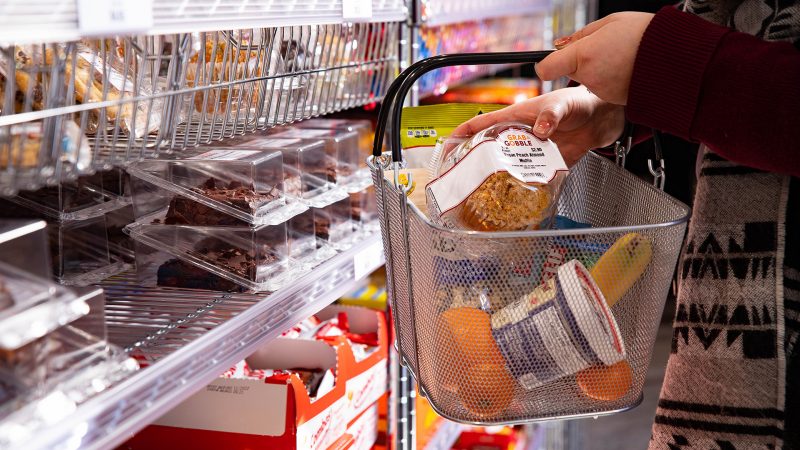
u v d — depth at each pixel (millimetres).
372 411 1565
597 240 833
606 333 818
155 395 807
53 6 646
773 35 921
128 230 1197
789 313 938
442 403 867
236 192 1179
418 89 1611
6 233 705
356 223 1477
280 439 1196
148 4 744
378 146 944
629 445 2879
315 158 1366
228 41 1050
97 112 958
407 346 964
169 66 962
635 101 862
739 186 957
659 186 990
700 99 827
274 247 1195
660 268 853
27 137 777
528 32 2729
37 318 711
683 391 1006
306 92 1256
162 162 1185
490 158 874
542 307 811
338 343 1444
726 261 966
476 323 811
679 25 840
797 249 936
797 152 789
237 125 1151
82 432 708
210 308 1076
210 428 1221
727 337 965
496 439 2168
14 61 784
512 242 801
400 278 939
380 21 1298
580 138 1111
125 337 951
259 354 1484
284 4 965
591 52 884
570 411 864
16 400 692
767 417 954
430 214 909
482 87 2848
